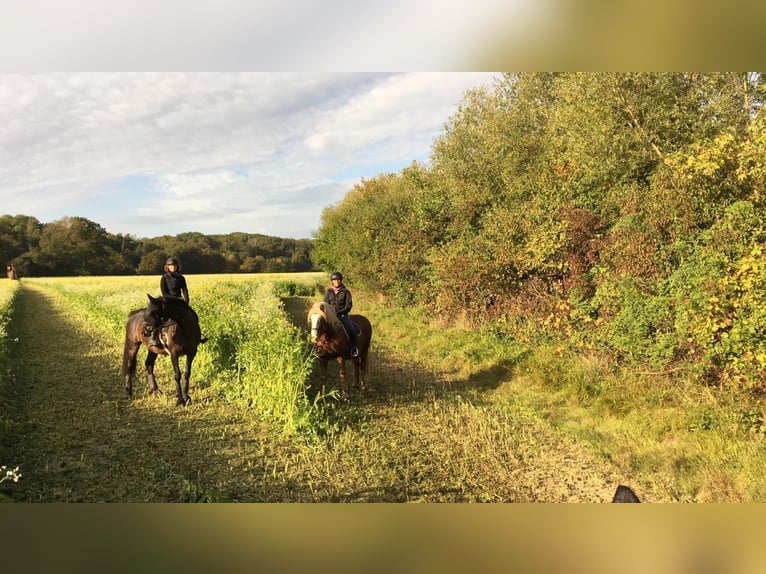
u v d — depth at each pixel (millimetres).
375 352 12734
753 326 5824
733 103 9562
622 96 9523
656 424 6605
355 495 4957
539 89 16375
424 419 7402
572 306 9523
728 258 6605
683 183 7777
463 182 15750
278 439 6418
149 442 6246
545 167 12859
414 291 16906
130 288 24250
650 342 7590
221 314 11398
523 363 9719
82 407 7648
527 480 5434
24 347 12742
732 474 5172
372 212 20891
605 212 10008
